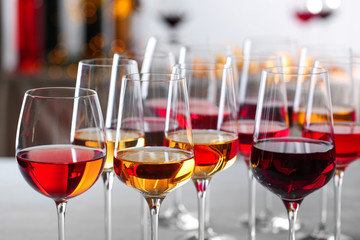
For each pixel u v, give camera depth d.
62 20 3.14
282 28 3.38
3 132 2.90
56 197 0.91
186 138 0.91
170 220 1.22
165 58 1.13
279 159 0.89
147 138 0.92
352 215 1.19
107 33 3.17
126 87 0.92
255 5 3.36
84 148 0.91
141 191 0.91
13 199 1.21
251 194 1.12
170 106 0.91
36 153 0.90
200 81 1.00
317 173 0.89
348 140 1.03
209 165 0.98
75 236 1.09
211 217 1.20
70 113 0.90
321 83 0.91
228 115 1.00
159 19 3.20
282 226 1.20
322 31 3.36
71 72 3.05
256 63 1.15
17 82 2.97
